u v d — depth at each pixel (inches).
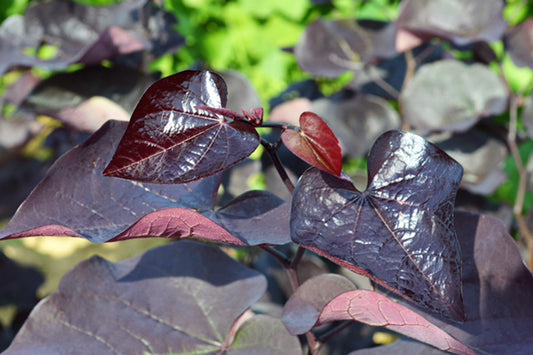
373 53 36.5
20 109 30.7
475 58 38.0
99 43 29.6
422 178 18.8
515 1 47.3
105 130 20.5
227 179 34.1
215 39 59.2
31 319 20.8
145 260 22.2
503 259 20.1
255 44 59.7
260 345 21.1
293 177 33.1
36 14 34.4
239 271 22.1
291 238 18.4
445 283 18.2
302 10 57.6
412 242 18.4
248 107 32.1
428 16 35.5
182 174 18.3
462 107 34.6
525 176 37.7
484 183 33.4
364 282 30.5
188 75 18.4
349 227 18.5
